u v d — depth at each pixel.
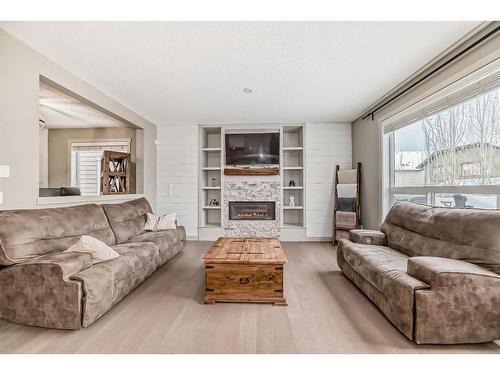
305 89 3.78
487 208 2.56
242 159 5.78
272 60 2.91
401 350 1.86
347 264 3.29
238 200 5.74
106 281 2.29
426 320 1.88
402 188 3.90
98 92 3.76
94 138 6.14
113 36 2.45
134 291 2.93
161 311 2.45
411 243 2.91
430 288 1.92
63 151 6.21
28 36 2.45
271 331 2.11
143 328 2.14
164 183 5.84
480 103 2.58
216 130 6.16
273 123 5.73
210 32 2.39
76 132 6.19
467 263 2.09
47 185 6.16
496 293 1.86
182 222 5.81
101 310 2.25
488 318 1.86
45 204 2.88
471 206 2.73
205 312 2.43
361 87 3.71
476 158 2.64
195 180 5.80
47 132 6.19
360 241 3.45
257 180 5.74
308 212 5.67
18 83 2.51
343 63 2.98
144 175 5.36
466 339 1.87
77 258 2.24
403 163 3.92
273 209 5.79
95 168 6.23
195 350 1.86
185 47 2.64
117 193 4.79
